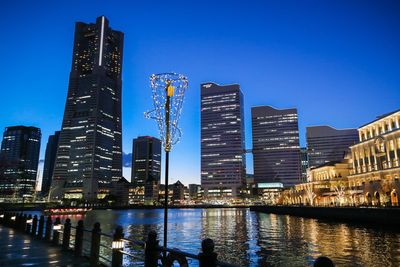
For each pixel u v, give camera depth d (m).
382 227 56.31
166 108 17.28
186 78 17.84
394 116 93.56
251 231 59.94
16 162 70.31
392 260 28.86
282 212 127.81
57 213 143.62
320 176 147.38
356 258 30.06
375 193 90.25
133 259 28.91
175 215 155.12
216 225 78.69
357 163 108.69
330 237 46.06
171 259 8.20
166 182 16.17
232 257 32.16
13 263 13.41
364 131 107.81
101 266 12.85
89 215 155.88
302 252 34.31
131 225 83.00
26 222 27.58
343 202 109.44
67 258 14.61
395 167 85.50
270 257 31.94
